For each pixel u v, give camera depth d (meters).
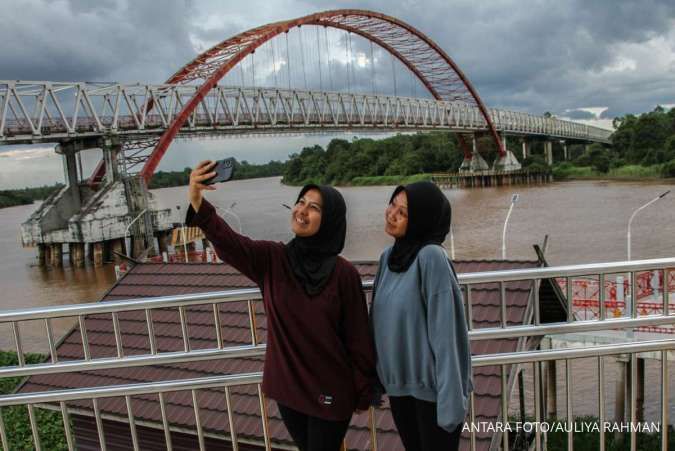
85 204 52.38
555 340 14.18
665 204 60.09
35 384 9.84
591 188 87.88
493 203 75.25
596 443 12.22
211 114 57.41
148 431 8.52
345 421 3.19
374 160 146.12
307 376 3.12
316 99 67.94
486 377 7.42
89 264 51.88
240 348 3.67
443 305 2.97
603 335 13.88
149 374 9.23
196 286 11.12
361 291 3.21
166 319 10.33
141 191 52.50
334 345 3.10
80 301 37.38
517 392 15.39
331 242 3.15
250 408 7.98
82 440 9.13
